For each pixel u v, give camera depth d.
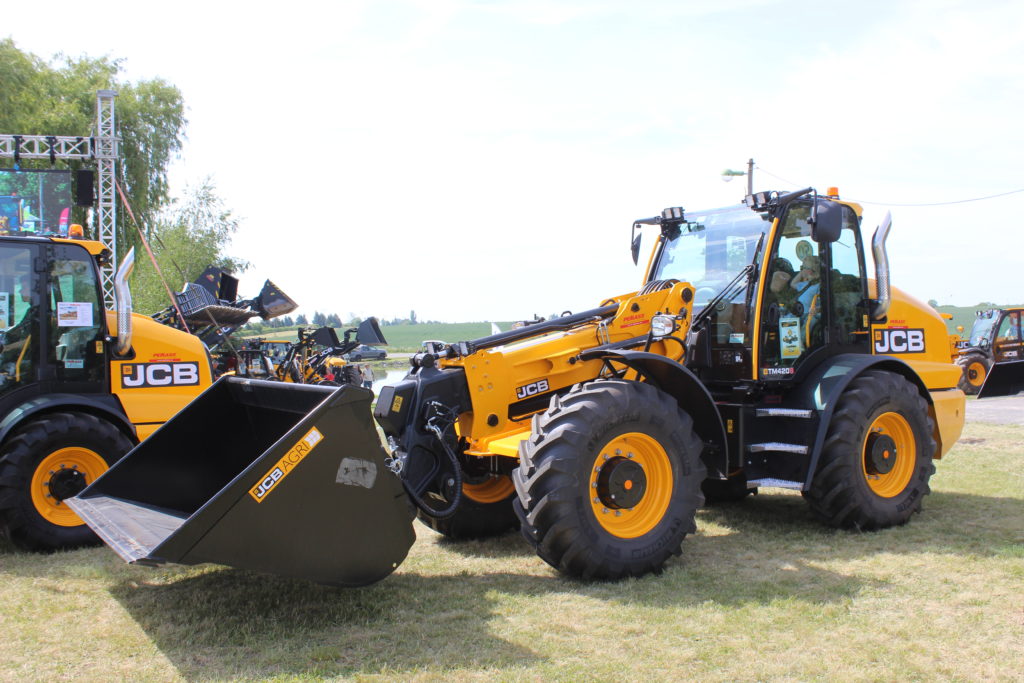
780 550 4.77
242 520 3.23
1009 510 5.71
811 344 5.41
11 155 13.06
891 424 5.32
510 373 4.73
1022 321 17.14
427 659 3.16
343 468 3.48
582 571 4.11
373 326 11.10
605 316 5.15
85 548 4.99
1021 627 3.46
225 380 4.58
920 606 3.73
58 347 5.32
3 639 3.41
